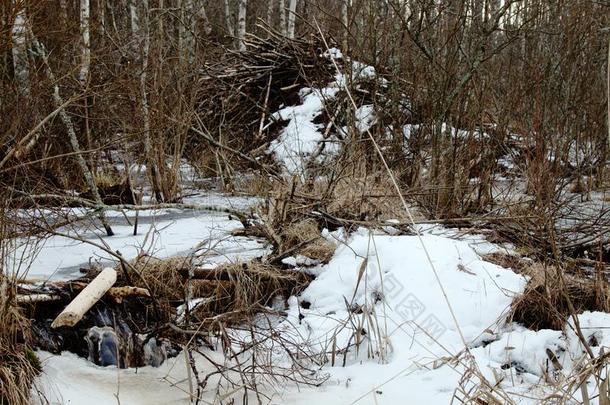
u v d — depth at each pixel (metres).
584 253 5.93
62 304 4.24
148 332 4.26
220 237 5.87
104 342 4.07
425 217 6.91
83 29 7.59
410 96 8.75
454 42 8.02
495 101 8.77
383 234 5.95
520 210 6.45
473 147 7.82
